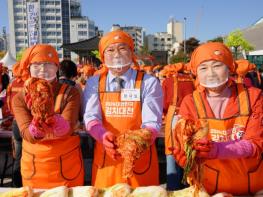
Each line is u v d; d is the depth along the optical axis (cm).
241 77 374
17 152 392
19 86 336
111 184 246
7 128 487
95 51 2291
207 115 209
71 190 205
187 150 178
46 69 247
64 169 245
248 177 203
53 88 244
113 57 246
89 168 445
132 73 253
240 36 2038
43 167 242
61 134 229
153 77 253
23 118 229
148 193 193
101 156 250
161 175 476
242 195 208
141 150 205
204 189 192
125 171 204
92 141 426
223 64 205
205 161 199
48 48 251
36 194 207
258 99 206
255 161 203
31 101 207
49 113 209
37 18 2300
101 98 250
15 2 9225
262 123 202
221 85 206
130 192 196
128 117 245
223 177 203
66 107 240
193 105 215
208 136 199
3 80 564
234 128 205
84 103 254
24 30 9250
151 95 246
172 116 281
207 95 215
